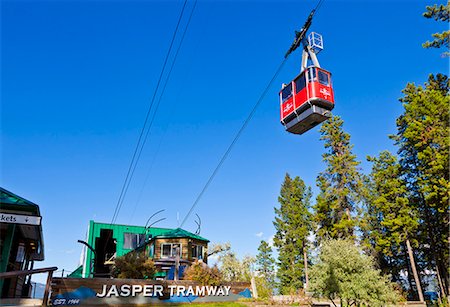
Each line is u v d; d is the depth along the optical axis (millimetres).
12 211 15953
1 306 13891
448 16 26438
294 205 56781
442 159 31312
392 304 19422
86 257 43312
